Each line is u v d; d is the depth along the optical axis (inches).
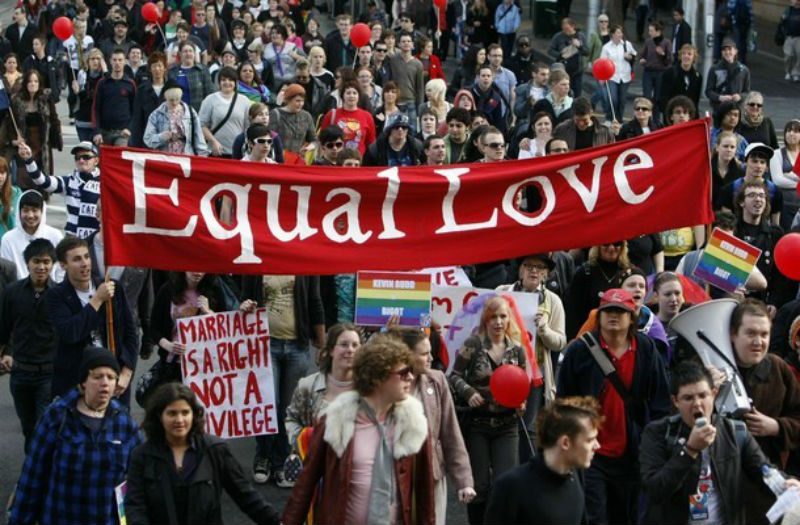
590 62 1101.7
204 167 423.5
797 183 612.7
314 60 882.1
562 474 317.1
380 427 329.7
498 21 1354.6
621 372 384.8
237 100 754.2
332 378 392.2
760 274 514.9
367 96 794.2
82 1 1316.4
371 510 326.3
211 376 457.7
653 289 473.1
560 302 461.4
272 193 428.5
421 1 1419.8
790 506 328.5
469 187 436.8
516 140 749.3
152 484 333.7
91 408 372.8
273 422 458.6
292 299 469.4
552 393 448.8
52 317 434.0
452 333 451.8
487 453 412.2
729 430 343.9
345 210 433.7
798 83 1314.0
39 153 800.9
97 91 844.0
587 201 441.4
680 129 442.3
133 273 514.6
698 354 383.2
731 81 948.6
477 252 439.5
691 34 1098.1
